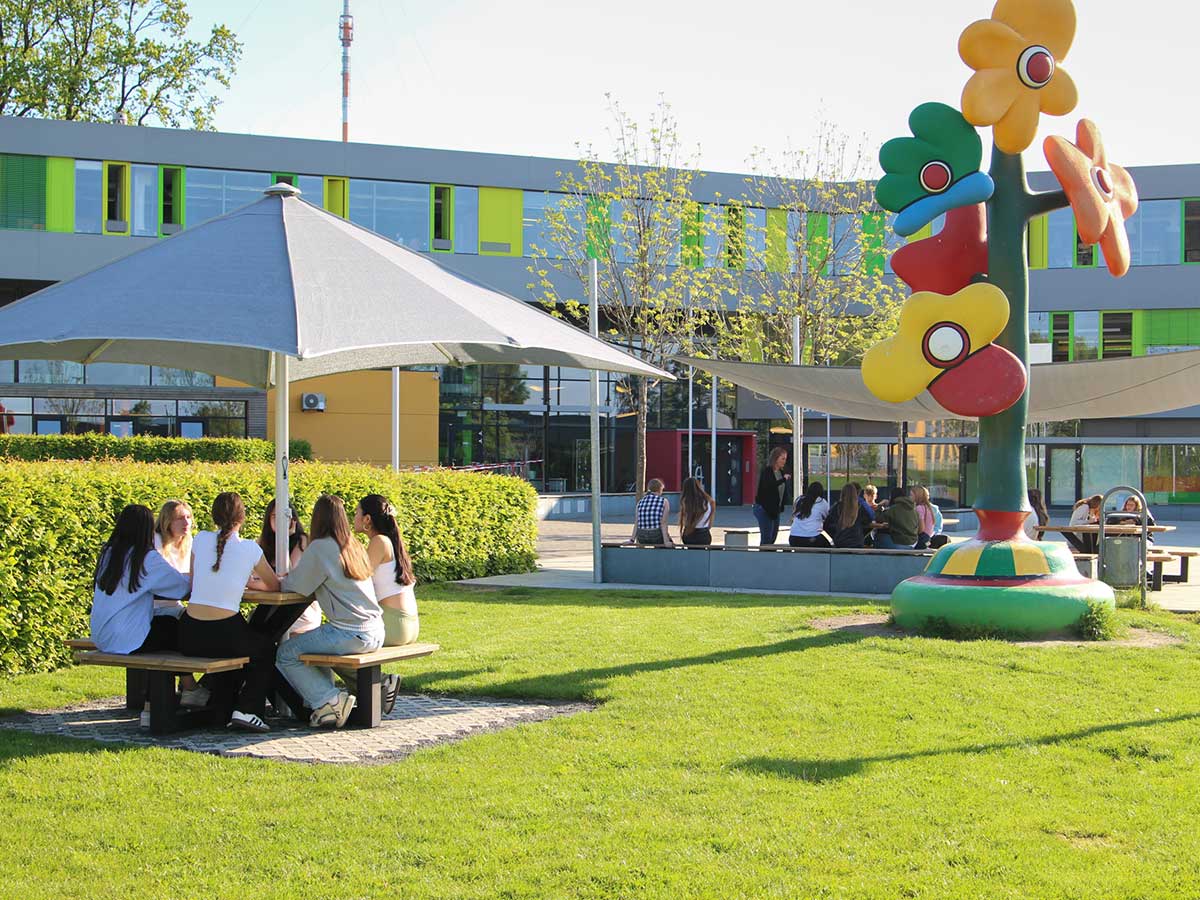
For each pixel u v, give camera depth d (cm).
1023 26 1123
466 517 1806
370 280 787
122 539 798
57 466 1073
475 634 1168
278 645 806
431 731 780
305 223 843
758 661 981
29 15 4525
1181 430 4200
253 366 1112
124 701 881
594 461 1758
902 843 541
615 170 3300
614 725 769
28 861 520
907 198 1143
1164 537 2908
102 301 724
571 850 530
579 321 3978
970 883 492
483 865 512
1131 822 572
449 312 773
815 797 609
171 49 4800
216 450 2698
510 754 699
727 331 3309
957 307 1127
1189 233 4225
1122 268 1180
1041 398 1672
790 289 3172
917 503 1806
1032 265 4328
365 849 533
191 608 775
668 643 1085
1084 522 1803
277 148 3766
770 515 1917
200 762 684
